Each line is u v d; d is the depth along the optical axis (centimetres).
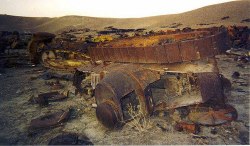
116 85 507
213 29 737
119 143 454
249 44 1229
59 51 1126
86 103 702
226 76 841
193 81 570
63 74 1058
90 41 1095
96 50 780
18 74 1187
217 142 426
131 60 674
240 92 672
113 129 506
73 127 544
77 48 1041
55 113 612
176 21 4203
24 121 596
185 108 554
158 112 562
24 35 2350
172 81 597
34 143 481
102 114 507
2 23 6031
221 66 1001
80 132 515
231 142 422
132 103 569
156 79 555
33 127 546
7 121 601
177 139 449
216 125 482
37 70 1253
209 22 3189
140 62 653
